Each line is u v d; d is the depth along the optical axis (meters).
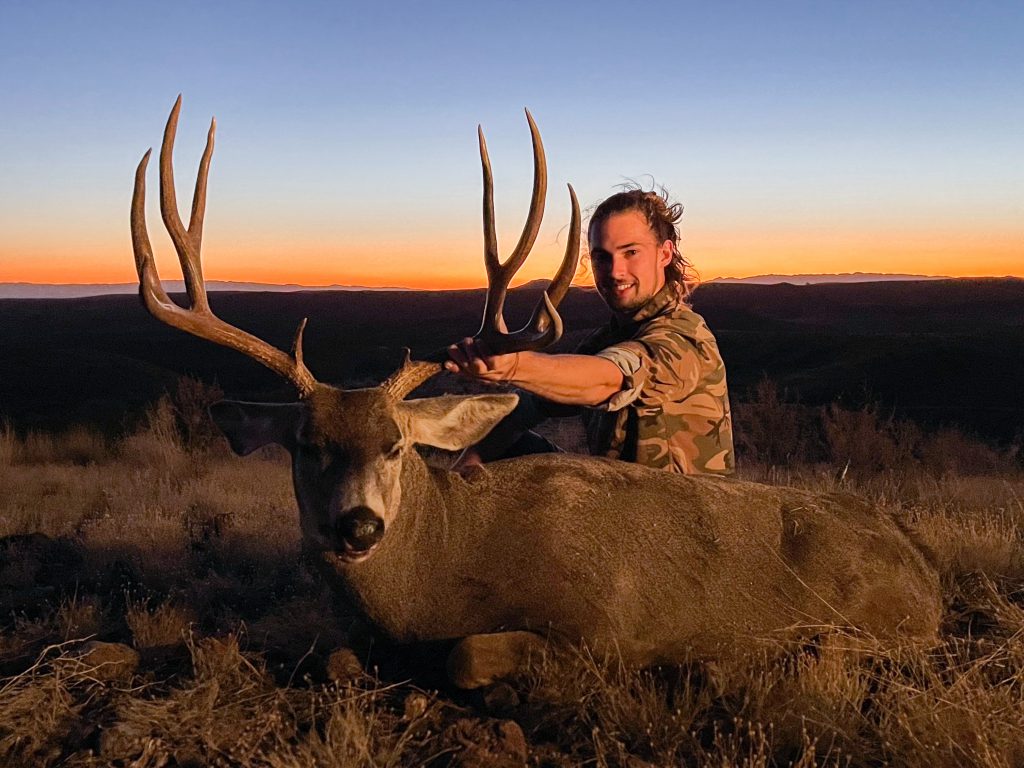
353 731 1.20
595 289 1.84
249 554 2.40
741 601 1.58
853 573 1.62
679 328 1.71
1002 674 1.48
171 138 1.48
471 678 1.34
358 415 1.44
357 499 1.36
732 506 1.63
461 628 1.49
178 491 3.86
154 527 2.63
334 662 1.43
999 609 1.71
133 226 1.42
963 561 2.11
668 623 1.54
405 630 1.51
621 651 1.49
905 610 1.64
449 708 1.34
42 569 2.31
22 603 2.00
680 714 1.27
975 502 3.21
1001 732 1.21
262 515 2.95
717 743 1.20
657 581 1.54
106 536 2.58
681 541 1.57
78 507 3.49
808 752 1.14
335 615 1.85
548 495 1.55
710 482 1.66
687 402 1.71
